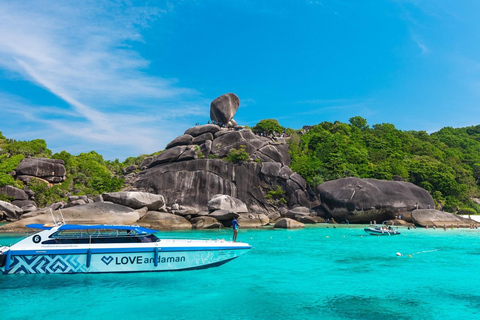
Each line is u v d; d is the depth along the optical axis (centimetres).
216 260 1415
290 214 4712
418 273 1434
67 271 1274
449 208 5791
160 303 1001
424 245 2375
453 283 1259
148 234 1409
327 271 1463
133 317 881
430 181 6097
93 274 1293
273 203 4981
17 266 1248
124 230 1383
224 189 4931
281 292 1123
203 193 4850
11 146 5762
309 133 7206
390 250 2114
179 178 4950
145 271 1333
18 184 4894
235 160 5141
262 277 1341
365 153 6681
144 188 5025
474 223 4147
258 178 5100
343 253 1980
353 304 994
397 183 4816
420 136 9638
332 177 5475
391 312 924
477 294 1109
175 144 5666
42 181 5112
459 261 1731
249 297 1064
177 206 4453
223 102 6175
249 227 3947
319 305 984
